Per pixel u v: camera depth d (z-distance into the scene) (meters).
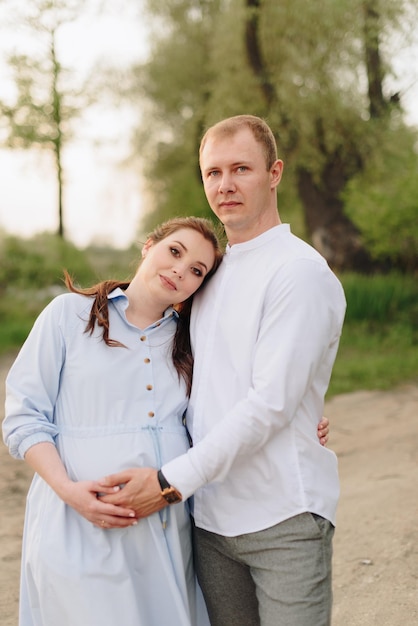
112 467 2.04
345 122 12.08
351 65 11.70
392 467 4.80
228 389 2.07
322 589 1.96
